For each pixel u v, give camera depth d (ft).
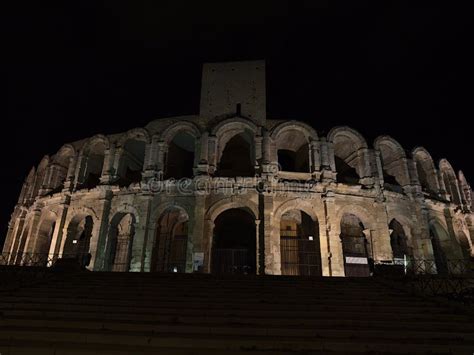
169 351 39.73
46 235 146.30
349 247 140.26
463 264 126.72
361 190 123.85
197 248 111.24
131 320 50.03
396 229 148.25
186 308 55.31
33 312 51.93
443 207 138.62
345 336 45.60
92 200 130.11
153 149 131.44
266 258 109.29
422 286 73.82
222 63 147.54
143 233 118.21
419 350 41.81
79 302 57.57
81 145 146.30
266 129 130.21
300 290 67.10
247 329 45.98
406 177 133.49
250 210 118.83
